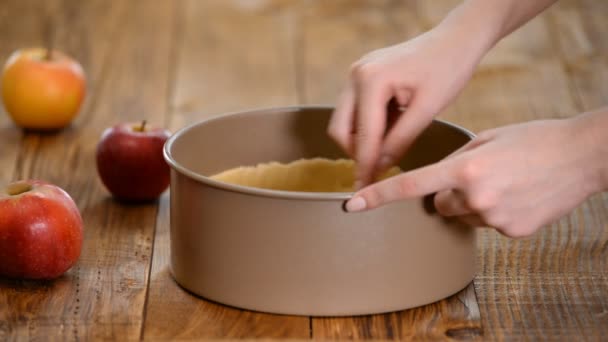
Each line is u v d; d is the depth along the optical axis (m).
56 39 2.70
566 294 1.32
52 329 1.22
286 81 2.41
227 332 1.20
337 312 1.23
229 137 1.55
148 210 1.63
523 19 1.34
